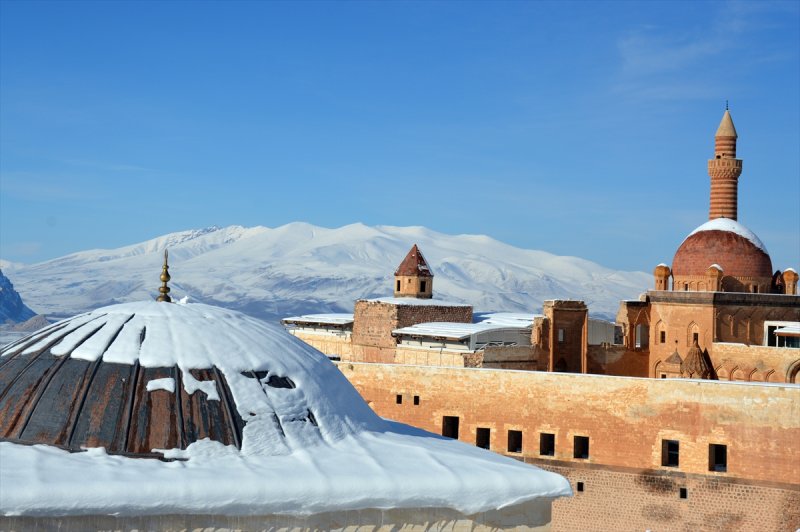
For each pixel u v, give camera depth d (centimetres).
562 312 7212
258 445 3203
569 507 5597
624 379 5534
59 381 3250
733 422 5256
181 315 3566
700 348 6675
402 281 8331
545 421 5688
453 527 3228
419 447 3503
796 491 5091
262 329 3716
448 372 5928
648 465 5444
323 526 3070
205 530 2931
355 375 6166
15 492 2736
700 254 7025
